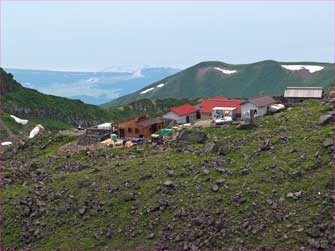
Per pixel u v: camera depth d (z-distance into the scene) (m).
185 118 108.88
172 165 67.62
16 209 63.88
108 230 56.44
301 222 50.25
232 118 99.75
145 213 57.47
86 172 71.69
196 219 53.88
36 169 80.88
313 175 56.53
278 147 66.88
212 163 65.69
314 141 64.56
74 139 101.38
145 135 97.19
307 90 105.44
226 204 55.31
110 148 87.31
